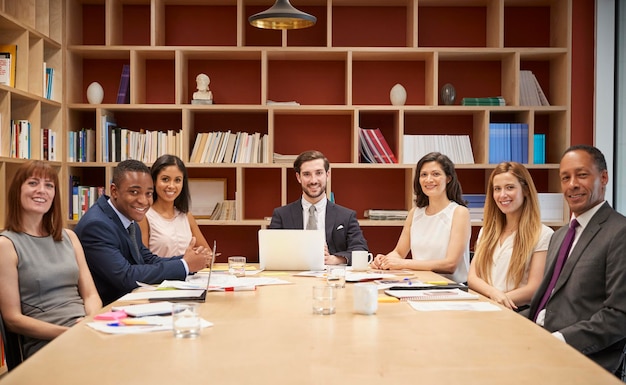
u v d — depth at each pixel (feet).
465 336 6.38
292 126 17.75
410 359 5.50
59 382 4.83
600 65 16.70
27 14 14.43
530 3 17.21
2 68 13.61
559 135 16.98
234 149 16.72
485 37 17.65
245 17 17.51
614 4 16.66
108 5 16.34
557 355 5.64
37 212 8.98
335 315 7.47
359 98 17.70
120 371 5.11
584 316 8.41
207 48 16.40
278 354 5.65
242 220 16.65
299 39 17.53
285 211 14.14
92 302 9.38
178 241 13.12
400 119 16.62
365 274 11.05
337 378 4.94
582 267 8.48
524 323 7.02
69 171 16.42
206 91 16.78
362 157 17.26
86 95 17.48
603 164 8.87
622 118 16.61
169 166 13.02
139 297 8.52
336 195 17.81
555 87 17.24
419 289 9.31
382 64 17.71
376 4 17.46
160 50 16.42
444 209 12.94
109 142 16.49
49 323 8.48
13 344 8.50
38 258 8.98
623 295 7.93
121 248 10.37
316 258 11.76
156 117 17.63
